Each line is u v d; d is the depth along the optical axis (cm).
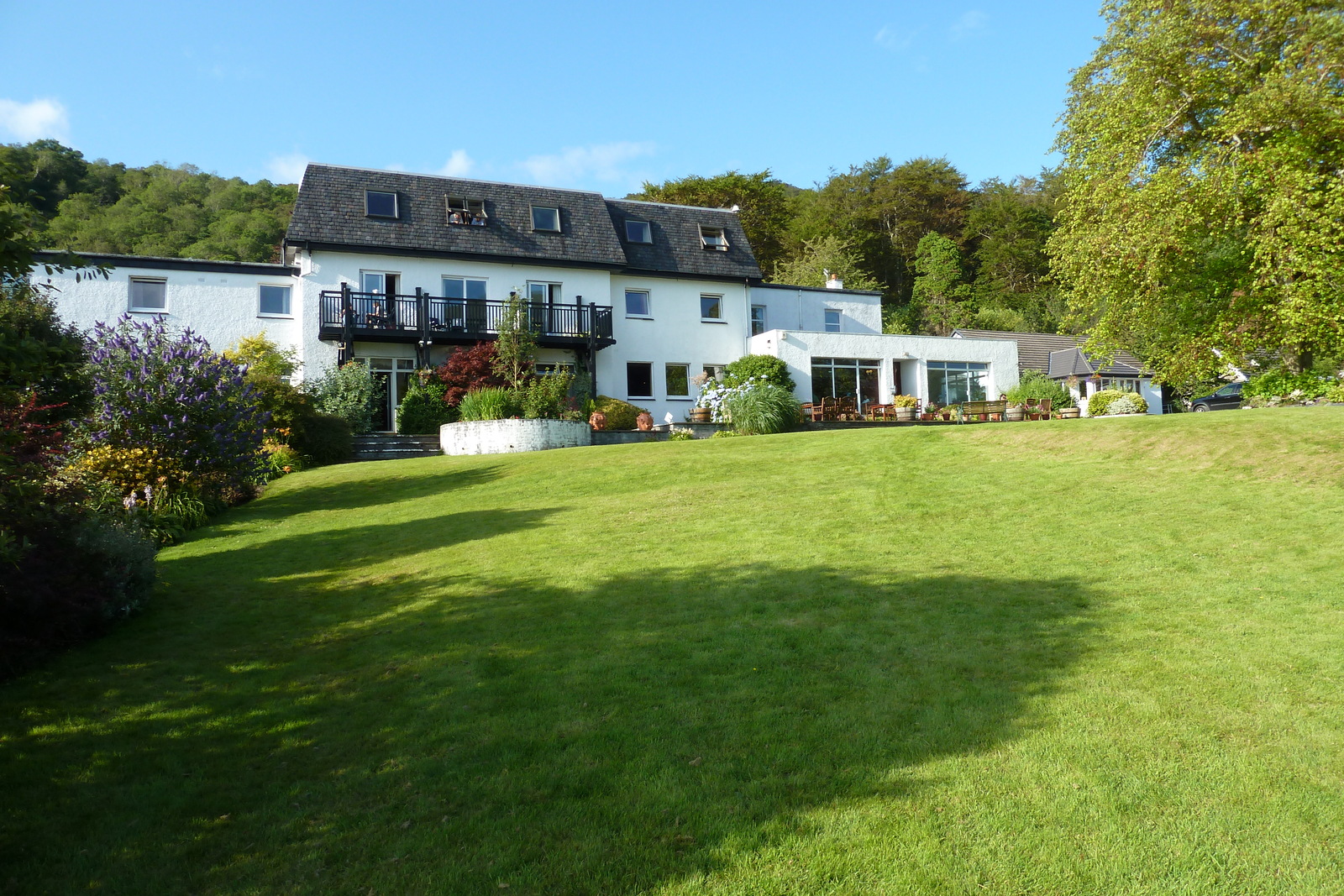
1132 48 1762
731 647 537
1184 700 433
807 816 339
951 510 921
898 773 371
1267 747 382
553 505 1100
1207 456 1052
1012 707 432
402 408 2350
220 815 369
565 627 594
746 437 1720
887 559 735
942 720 421
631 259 2866
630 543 844
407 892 302
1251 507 845
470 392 2234
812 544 802
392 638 600
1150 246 1717
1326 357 1859
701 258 2975
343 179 2550
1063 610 585
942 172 5934
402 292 2538
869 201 5966
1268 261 1578
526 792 369
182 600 752
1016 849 313
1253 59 1666
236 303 2420
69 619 605
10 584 563
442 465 1619
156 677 553
